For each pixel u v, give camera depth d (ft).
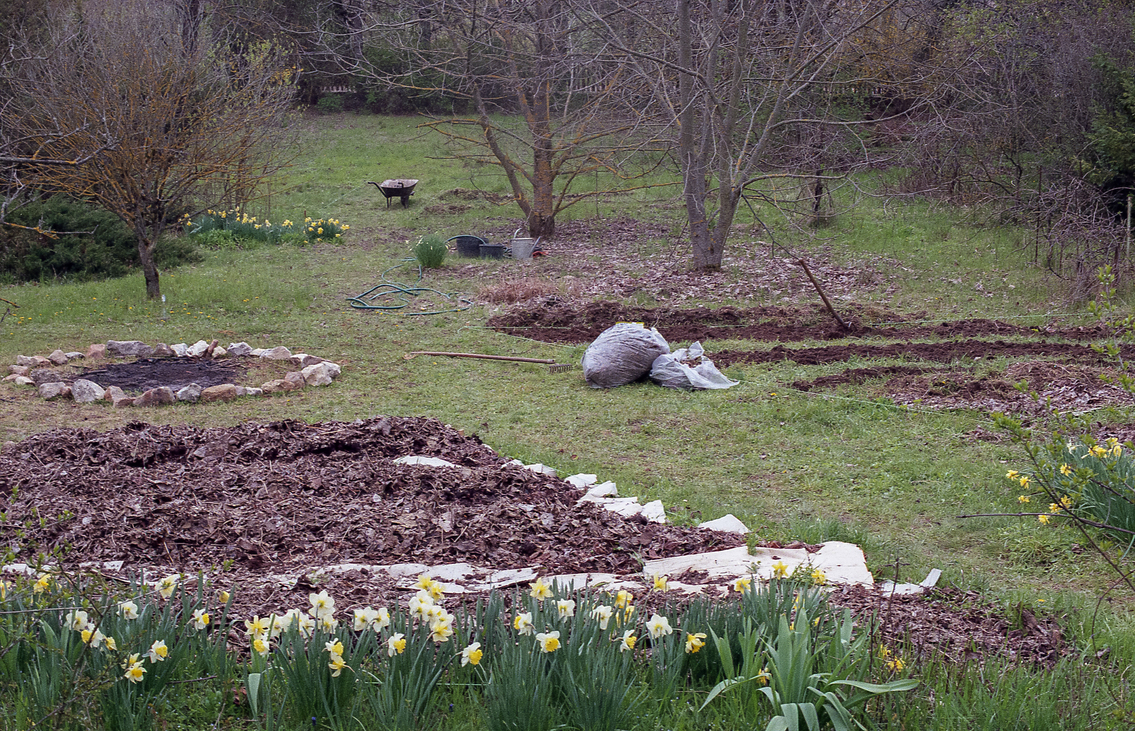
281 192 76.43
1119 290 42.93
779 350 37.50
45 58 44.65
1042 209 53.62
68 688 10.53
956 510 21.24
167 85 45.91
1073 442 21.25
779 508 21.88
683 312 44.93
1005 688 11.65
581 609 11.98
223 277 54.29
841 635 11.71
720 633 12.32
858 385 32.09
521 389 33.55
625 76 60.85
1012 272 50.49
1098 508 18.66
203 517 18.93
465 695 11.59
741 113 67.21
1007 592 16.55
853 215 65.00
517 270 56.44
